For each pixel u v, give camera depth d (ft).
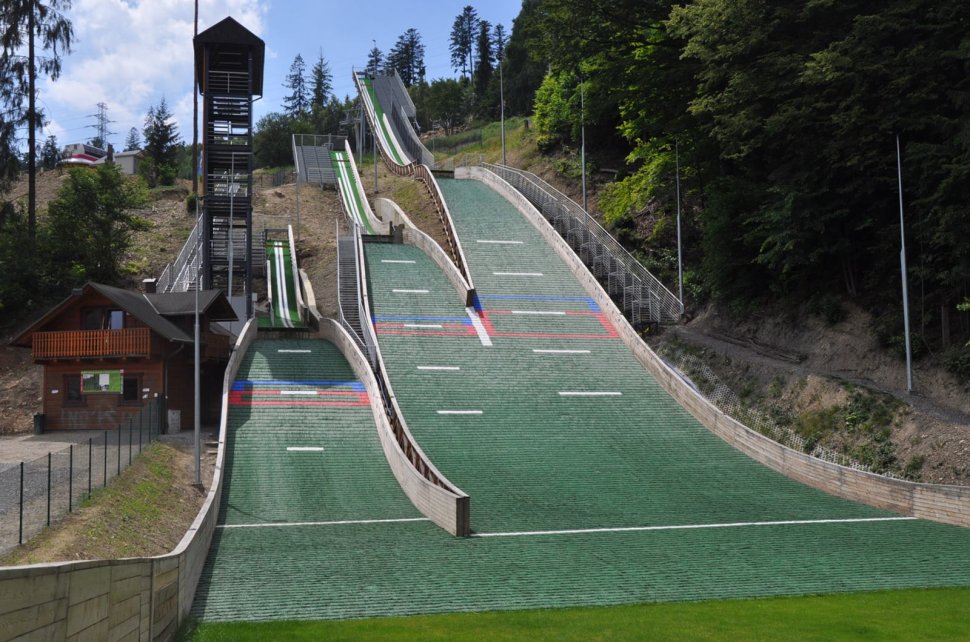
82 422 135.64
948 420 98.73
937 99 115.85
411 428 118.01
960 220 106.11
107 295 134.21
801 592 64.44
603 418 124.47
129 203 210.18
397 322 156.04
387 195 278.05
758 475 106.32
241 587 65.46
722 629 54.03
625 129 184.14
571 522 87.61
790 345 134.10
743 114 129.39
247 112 191.93
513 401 129.08
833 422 110.11
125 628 41.45
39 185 280.10
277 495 97.55
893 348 116.37
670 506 93.76
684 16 138.10
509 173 256.52
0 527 60.18
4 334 178.50
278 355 150.71
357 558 74.38
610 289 177.47
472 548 77.92
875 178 120.06
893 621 55.72
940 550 76.84
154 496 84.02
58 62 207.82
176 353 137.69
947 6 110.32
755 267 147.84
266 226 256.32
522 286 174.70
